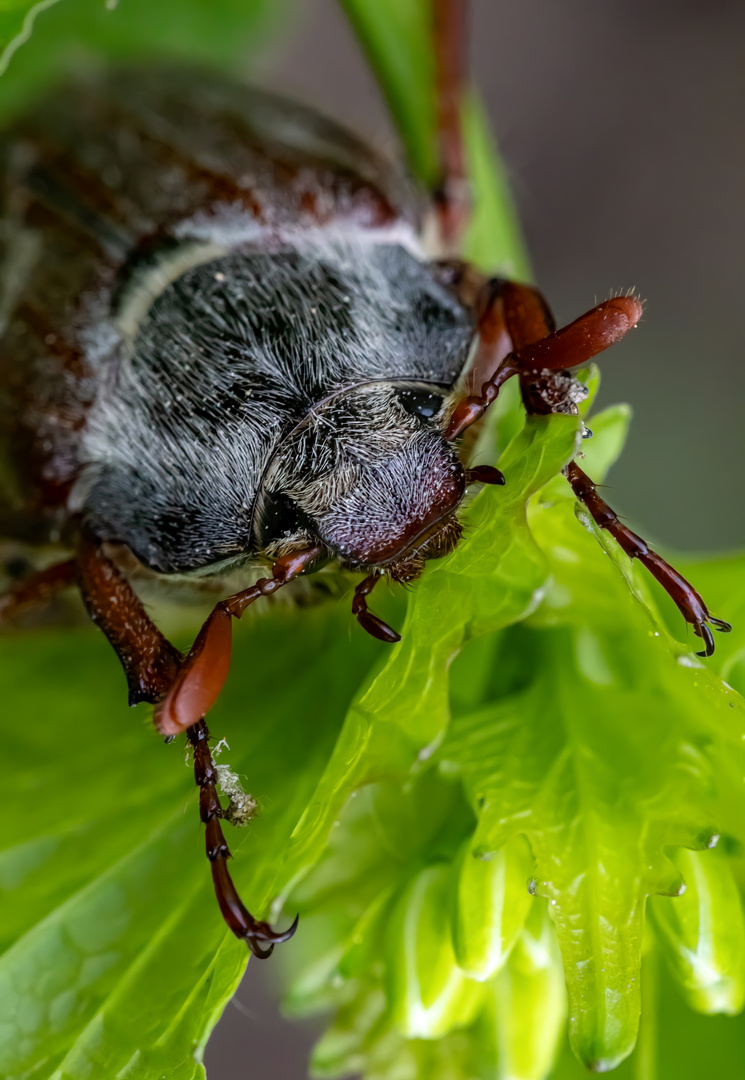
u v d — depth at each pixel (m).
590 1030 0.07
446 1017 0.07
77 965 0.07
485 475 0.07
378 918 0.07
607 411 0.07
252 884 0.07
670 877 0.07
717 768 0.07
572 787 0.07
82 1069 0.07
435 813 0.07
